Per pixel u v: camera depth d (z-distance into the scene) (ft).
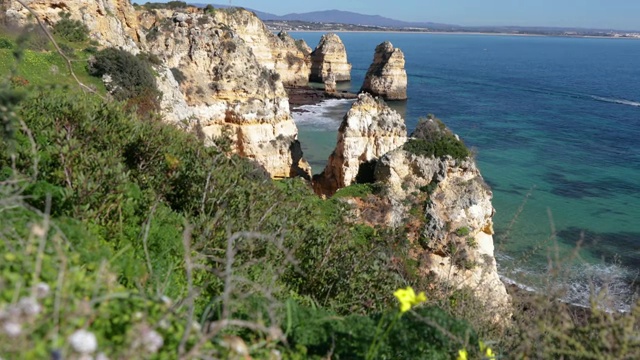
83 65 111.04
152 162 39.52
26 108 37.47
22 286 15.17
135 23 156.15
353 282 33.81
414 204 101.14
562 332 20.63
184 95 155.94
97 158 31.76
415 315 20.93
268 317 21.67
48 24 117.70
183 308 21.15
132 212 30.83
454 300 35.14
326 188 155.74
